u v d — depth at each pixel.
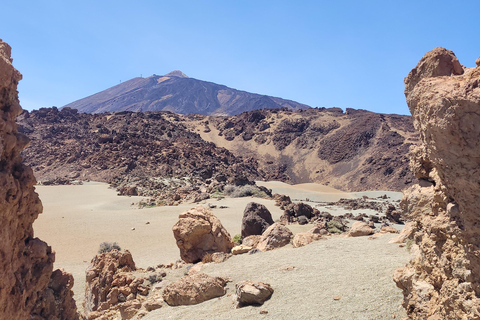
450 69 8.30
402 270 10.00
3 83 10.06
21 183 11.05
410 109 8.98
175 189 87.38
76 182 104.06
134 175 108.75
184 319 14.07
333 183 165.62
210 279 16.12
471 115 6.38
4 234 9.70
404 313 10.53
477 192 6.58
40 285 11.84
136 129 170.38
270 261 18.59
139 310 16.53
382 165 162.50
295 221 44.59
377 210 63.78
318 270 15.87
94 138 148.38
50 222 51.41
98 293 19.72
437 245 8.09
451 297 7.33
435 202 8.26
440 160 7.11
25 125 161.62
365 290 12.69
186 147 144.25
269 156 198.75
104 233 45.84
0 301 9.39
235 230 44.16
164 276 20.20
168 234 45.09
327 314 11.55
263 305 13.53
